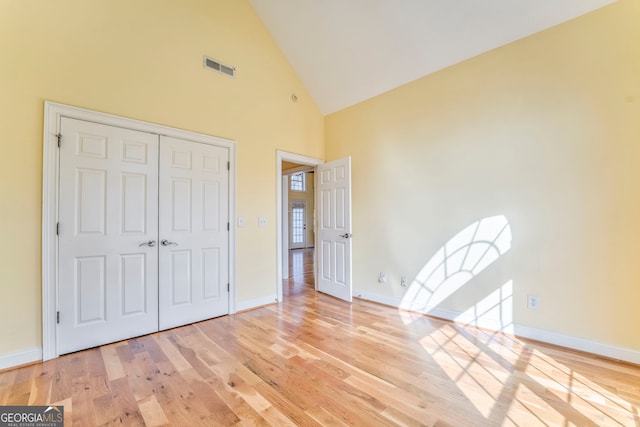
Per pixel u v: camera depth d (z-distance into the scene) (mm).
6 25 2041
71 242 2285
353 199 4027
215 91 3188
